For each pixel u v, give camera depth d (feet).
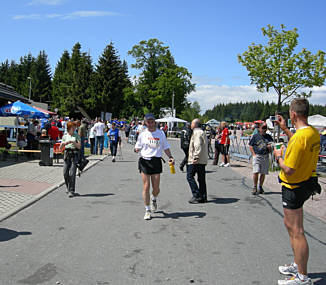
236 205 24.40
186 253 14.90
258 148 28.04
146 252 14.92
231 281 12.28
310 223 20.58
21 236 16.83
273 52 49.39
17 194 25.66
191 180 24.97
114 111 231.91
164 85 181.47
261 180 28.66
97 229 18.06
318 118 97.76
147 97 191.83
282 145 12.51
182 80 183.62
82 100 241.96
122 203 24.12
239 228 18.78
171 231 17.94
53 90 306.55
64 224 18.88
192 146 24.80
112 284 11.89
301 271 11.85
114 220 19.79
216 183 34.19
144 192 20.16
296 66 49.24
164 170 42.60
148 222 19.52
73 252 14.82
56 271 12.90
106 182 33.01
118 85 223.92
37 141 54.29
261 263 13.97
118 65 228.84
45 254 14.56
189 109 211.61
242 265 13.73
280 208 23.75
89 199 25.26
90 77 241.35
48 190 27.66
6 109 52.19
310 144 11.48
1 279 12.16
